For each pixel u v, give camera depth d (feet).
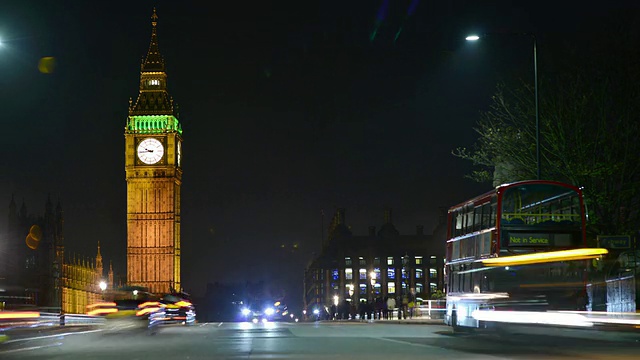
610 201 150.71
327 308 618.85
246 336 117.29
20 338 120.57
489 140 167.43
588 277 104.63
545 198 105.19
